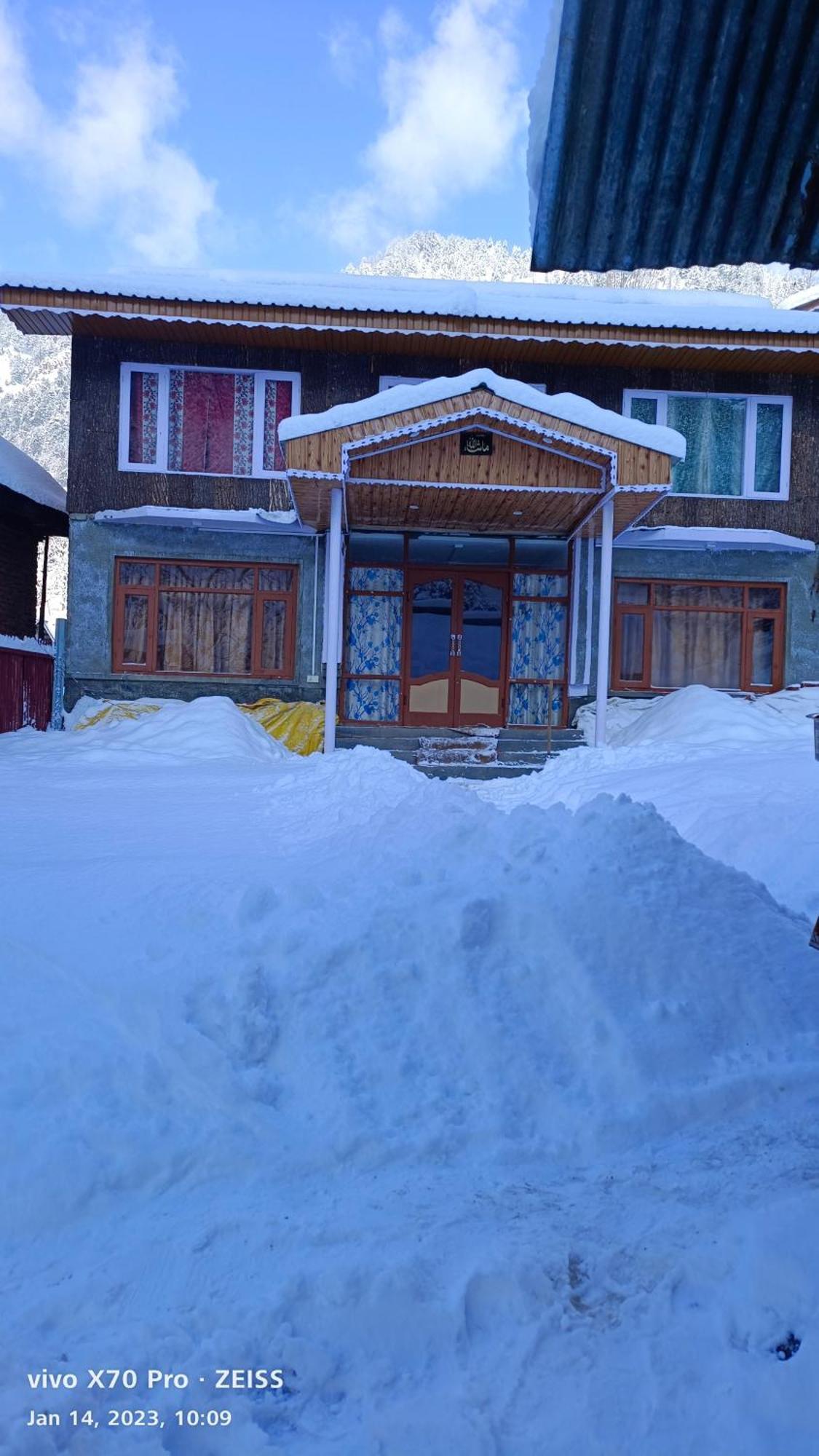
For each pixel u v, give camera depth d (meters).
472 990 4.12
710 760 11.52
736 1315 2.39
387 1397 2.24
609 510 13.95
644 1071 3.84
